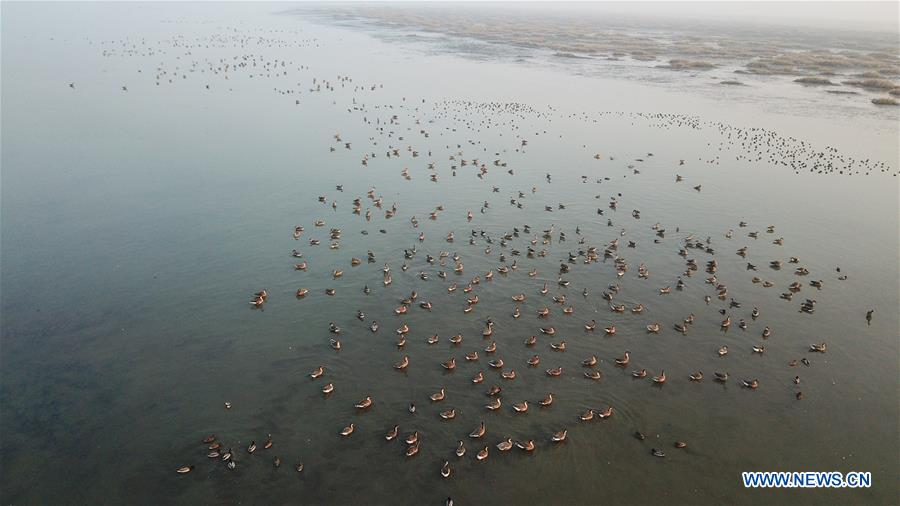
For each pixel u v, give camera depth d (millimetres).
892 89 177875
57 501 36719
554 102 157000
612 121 138375
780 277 66188
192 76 172500
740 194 92938
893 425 44500
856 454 41688
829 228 80625
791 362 51312
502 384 47438
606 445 41688
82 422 42781
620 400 46062
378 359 50219
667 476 39344
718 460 40781
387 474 38875
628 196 90438
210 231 73625
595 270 66000
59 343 51656
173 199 83375
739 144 120812
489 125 131500
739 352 52469
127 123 120500
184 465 39281
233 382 47219
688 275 65625
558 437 41719
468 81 184375
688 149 117000
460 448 40406
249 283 61719
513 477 38875
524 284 62625
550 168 103000
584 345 52719
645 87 181625
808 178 101500
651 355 51688
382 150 110125
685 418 44531
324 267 65250
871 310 59781
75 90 146500
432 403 45125
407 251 68562
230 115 131250
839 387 48531
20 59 185250
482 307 58125
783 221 82625
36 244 69125
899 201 91375
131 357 50031
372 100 152250
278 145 110688
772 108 153500
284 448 40781
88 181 89000
